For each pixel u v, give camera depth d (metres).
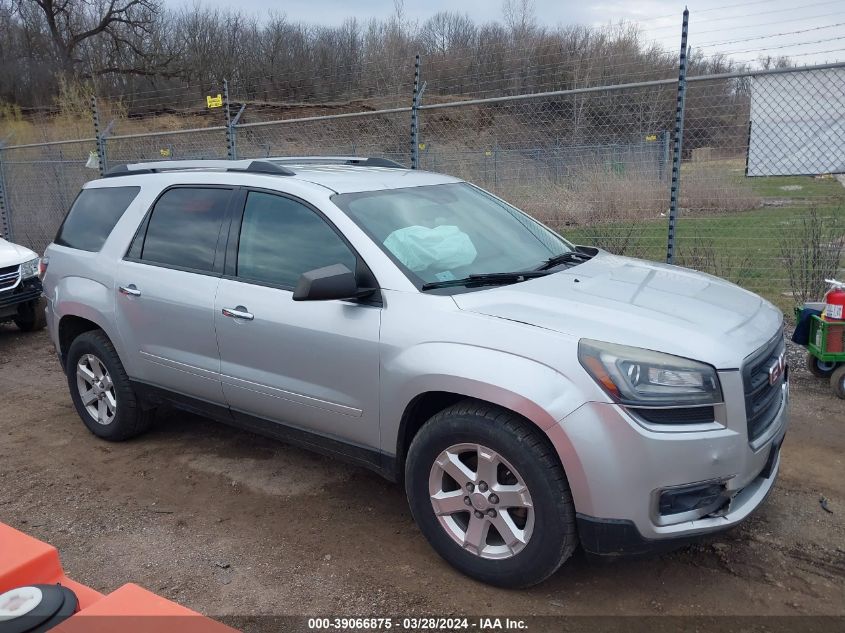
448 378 3.13
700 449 2.85
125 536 3.82
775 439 3.20
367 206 3.89
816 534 3.61
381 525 3.84
